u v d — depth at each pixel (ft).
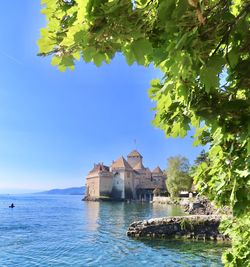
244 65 9.28
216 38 7.79
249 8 7.83
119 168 548.31
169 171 385.91
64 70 8.26
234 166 13.56
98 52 7.70
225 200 16.72
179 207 336.70
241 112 10.65
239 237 21.95
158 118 12.84
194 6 6.85
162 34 7.89
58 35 8.13
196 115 10.54
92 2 7.06
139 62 7.95
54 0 8.65
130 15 7.29
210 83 8.10
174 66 7.91
